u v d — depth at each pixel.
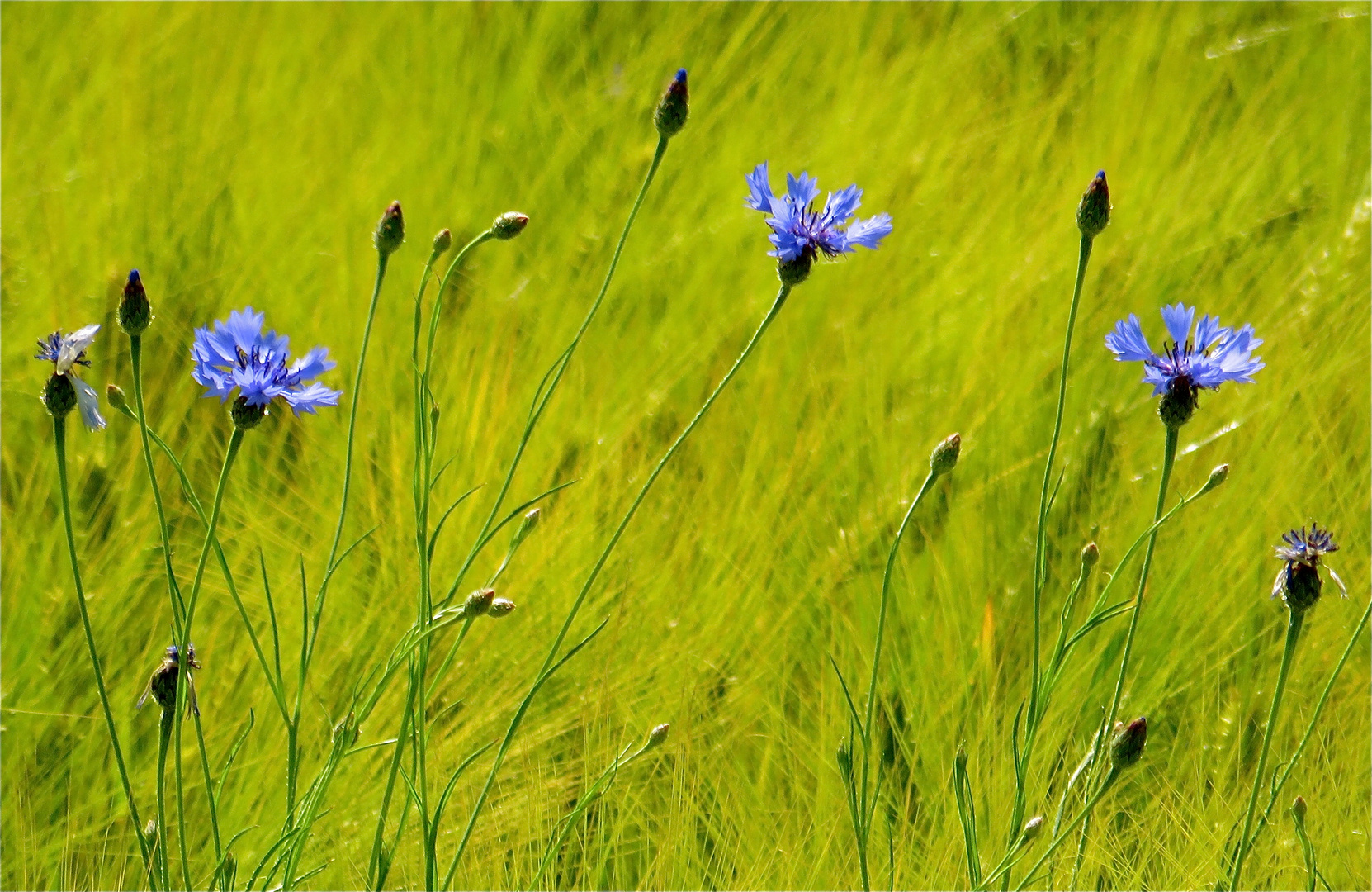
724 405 2.22
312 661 2.07
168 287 2.42
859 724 1.92
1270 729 1.90
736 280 2.54
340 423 2.18
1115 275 2.44
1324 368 2.22
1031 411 2.20
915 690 2.07
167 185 2.70
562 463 2.18
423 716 1.92
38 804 2.02
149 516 2.13
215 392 1.87
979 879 1.94
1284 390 2.20
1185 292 2.40
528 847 2.00
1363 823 2.02
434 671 2.08
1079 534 2.13
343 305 2.30
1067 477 2.17
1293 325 2.27
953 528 2.13
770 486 2.15
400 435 2.16
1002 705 2.06
